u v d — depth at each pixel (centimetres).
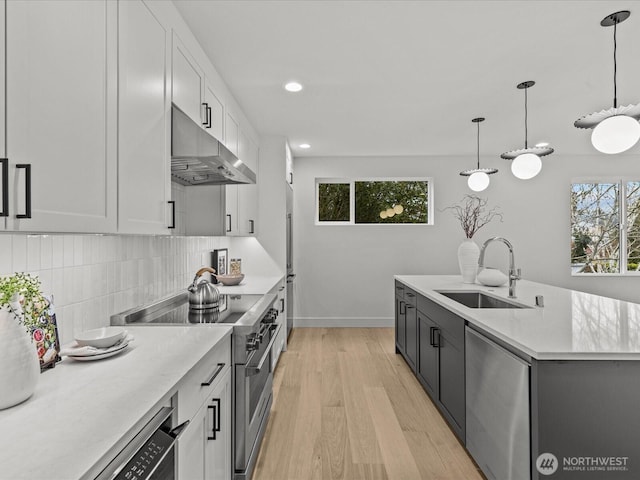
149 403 103
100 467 79
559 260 552
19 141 88
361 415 280
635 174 548
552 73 281
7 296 103
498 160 555
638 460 150
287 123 400
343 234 559
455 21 211
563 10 202
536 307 241
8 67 84
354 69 271
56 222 101
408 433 255
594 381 150
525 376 156
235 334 189
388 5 196
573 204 557
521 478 160
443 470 214
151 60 162
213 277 367
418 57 254
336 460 224
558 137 460
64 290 157
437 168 559
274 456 228
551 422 150
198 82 228
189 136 184
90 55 117
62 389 113
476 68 271
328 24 213
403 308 400
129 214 142
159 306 235
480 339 202
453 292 327
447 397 259
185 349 152
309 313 560
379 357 417
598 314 218
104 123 125
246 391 190
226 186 298
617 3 196
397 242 560
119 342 152
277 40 229
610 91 316
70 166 107
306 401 304
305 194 558
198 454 138
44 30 96
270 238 445
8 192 84
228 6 194
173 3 189
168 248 269
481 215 555
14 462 76
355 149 517
